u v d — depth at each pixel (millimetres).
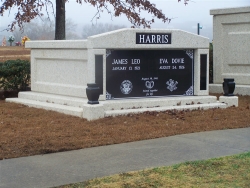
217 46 16391
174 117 10703
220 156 7496
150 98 11906
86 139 8617
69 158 7434
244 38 15586
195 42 12383
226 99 12305
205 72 12703
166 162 7141
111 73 11422
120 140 8633
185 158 7391
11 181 6191
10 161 7262
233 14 15805
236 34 15812
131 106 11258
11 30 15461
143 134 9117
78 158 7434
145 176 6297
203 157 7449
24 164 7074
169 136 9133
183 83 12531
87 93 10336
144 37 11531
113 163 7102
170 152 7816
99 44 10992
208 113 11344
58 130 9320
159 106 11648
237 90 15617
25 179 6277
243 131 9664
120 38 11227
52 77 13039
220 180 6125
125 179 6168
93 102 10312
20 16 14836
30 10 14469
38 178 6320
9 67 14664
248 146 8273
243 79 15703
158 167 6770
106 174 6484
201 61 12602
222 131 9656
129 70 11672
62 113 11078
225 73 16297
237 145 8359
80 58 11617
